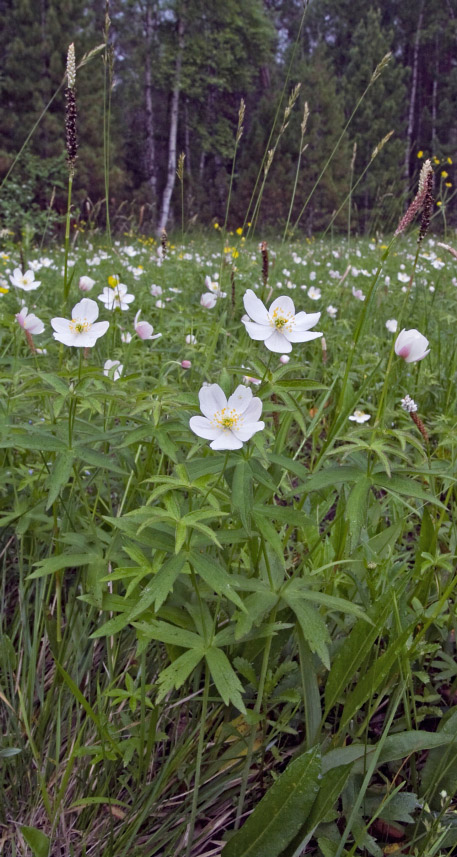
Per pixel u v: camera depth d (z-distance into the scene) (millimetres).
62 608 2113
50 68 20625
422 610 1852
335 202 23391
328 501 2396
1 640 1848
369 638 1630
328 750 1674
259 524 1576
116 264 7535
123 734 1739
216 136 29016
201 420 1520
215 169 33438
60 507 2139
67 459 1722
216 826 1587
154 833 1560
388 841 1597
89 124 21000
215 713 1749
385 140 3277
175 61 25078
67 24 21016
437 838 1483
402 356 1847
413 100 33188
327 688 1684
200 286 6547
